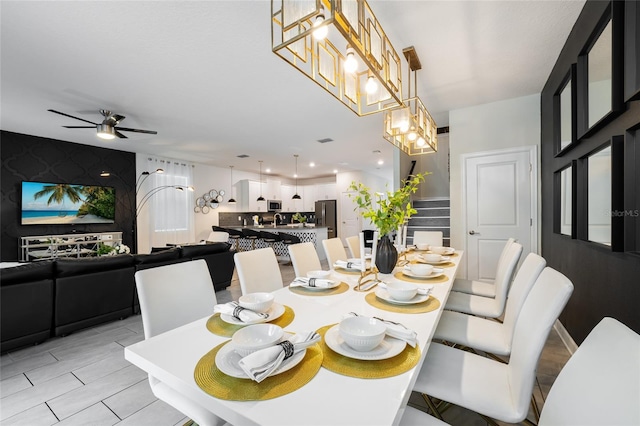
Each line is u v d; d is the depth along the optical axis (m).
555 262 2.88
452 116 4.00
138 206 6.36
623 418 0.50
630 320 1.45
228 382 0.73
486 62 2.74
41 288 2.49
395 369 0.79
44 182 5.07
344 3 1.21
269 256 2.06
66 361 2.24
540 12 2.07
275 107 3.80
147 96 3.41
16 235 4.79
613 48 1.50
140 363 0.87
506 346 1.50
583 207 2.15
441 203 5.45
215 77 2.97
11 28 2.14
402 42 2.41
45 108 3.68
